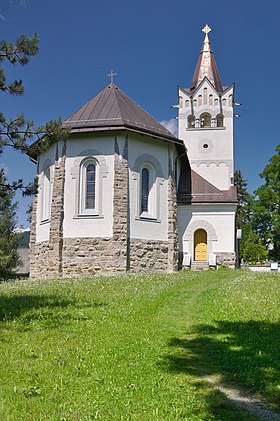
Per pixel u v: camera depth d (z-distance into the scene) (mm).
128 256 22141
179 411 5172
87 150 22812
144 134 23047
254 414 5203
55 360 6922
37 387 5816
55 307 11234
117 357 7133
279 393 5836
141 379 6203
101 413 5047
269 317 9820
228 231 27719
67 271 22047
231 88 34625
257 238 49625
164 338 8492
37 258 24547
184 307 11750
